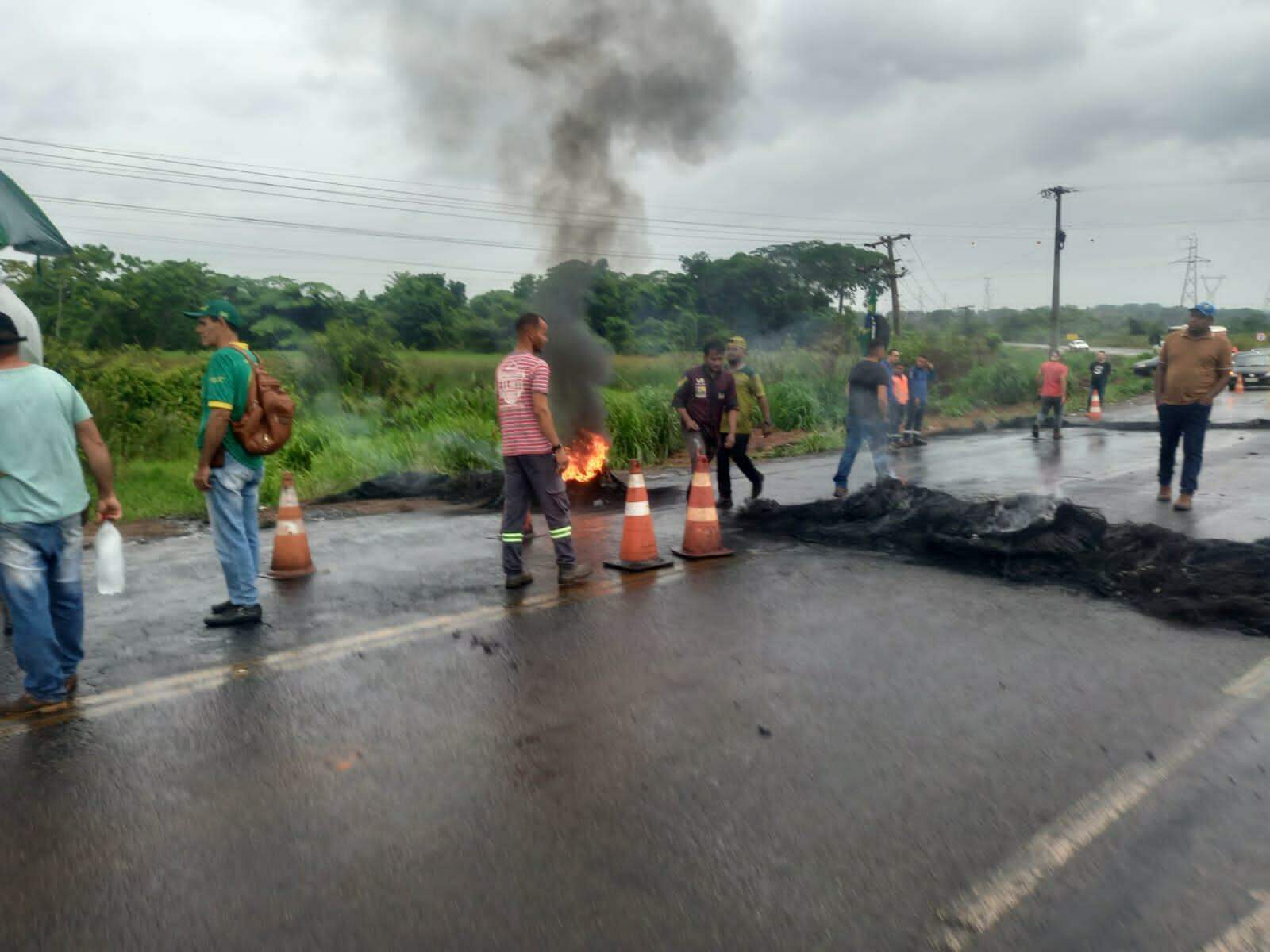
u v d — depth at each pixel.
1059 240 51.88
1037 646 5.17
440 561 7.65
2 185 6.99
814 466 14.39
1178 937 2.63
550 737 4.07
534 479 6.59
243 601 5.87
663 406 17.02
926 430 21.66
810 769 3.71
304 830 3.32
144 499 11.13
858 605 6.05
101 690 4.73
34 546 4.46
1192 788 3.48
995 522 7.32
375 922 2.77
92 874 3.06
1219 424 19.50
